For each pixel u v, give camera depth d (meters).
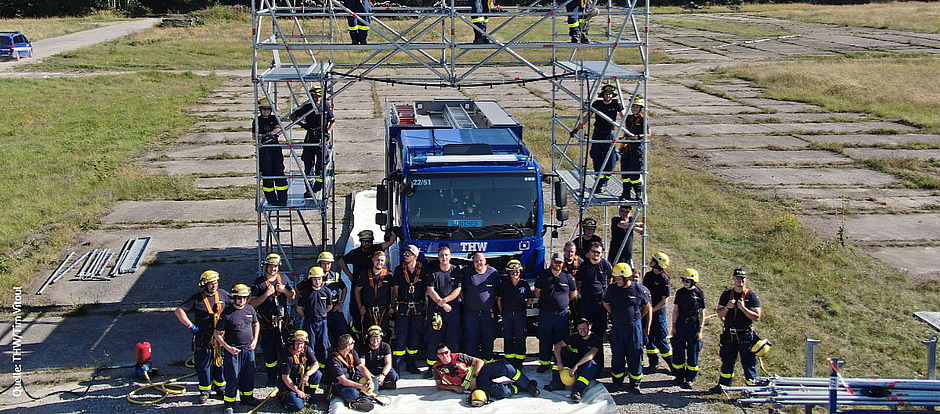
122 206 17.94
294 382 9.03
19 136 25.23
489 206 10.38
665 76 42.22
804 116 30.47
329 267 9.84
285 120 12.86
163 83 38.03
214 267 14.00
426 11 12.23
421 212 10.31
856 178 20.91
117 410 9.02
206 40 55.56
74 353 10.52
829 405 8.31
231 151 24.00
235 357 8.88
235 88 37.47
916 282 13.34
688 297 9.36
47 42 53.91
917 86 36.25
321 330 9.55
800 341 10.92
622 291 9.21
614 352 9.37
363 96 35.50
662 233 15.95
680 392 9.47
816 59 46.84
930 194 19.31
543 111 31.59
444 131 12.12
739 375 9.86
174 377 9.86
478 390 9.09
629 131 11.75
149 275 13.56
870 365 10.25
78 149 23.52
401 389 9.40
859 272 13.74
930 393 8.42
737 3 83.38
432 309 9.62
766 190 19.73
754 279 13.41
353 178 20.58
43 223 16.33
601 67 11.97
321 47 10.89
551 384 9.41
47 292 12.70
